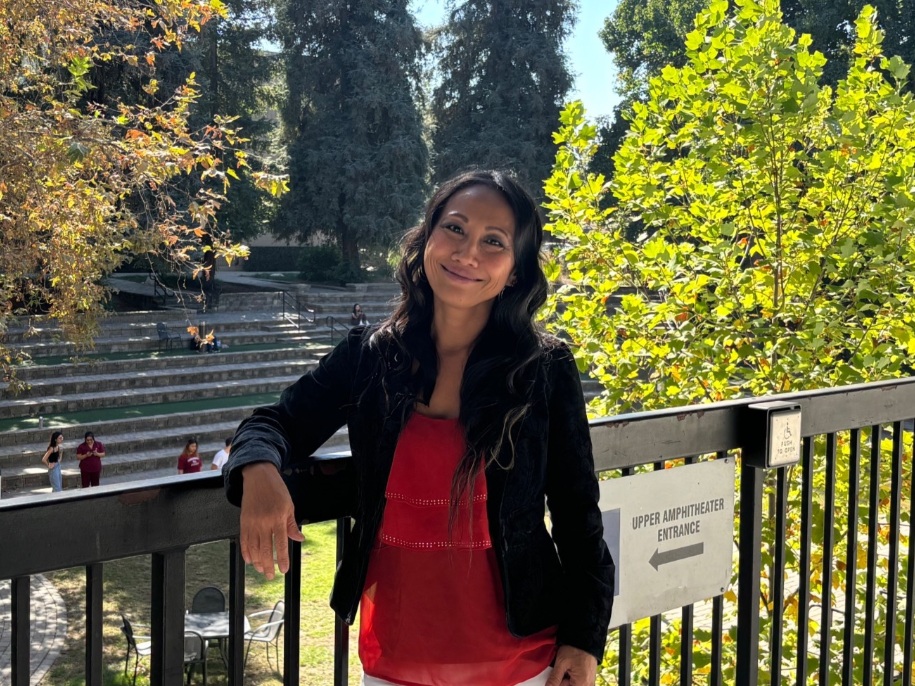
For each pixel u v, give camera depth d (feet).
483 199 5.27
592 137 22.40
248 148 115.14
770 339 20.47
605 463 6.37
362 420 5.19
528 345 5.18
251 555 4.43
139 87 89.71
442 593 5.18
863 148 20.22
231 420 75.61
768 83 20.21
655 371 21.36
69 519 4.05
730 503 7.52
